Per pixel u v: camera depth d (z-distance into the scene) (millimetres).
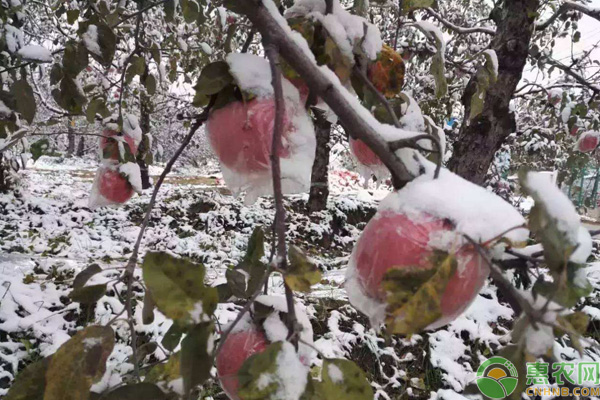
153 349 966
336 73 893
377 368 2941
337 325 3102
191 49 4309
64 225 6184
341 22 906
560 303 503
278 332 749
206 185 9938
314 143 800
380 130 659
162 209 7152
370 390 577
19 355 2713
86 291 832
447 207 591
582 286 525
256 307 768
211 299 570
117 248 5418
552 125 5516
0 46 1467
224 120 782
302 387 536
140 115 5285
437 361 2992
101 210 6855
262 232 922
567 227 493
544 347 532
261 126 754
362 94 998
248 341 742
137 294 3158
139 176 1521
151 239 6047
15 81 1319
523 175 527
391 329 527
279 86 633
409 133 650
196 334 556
